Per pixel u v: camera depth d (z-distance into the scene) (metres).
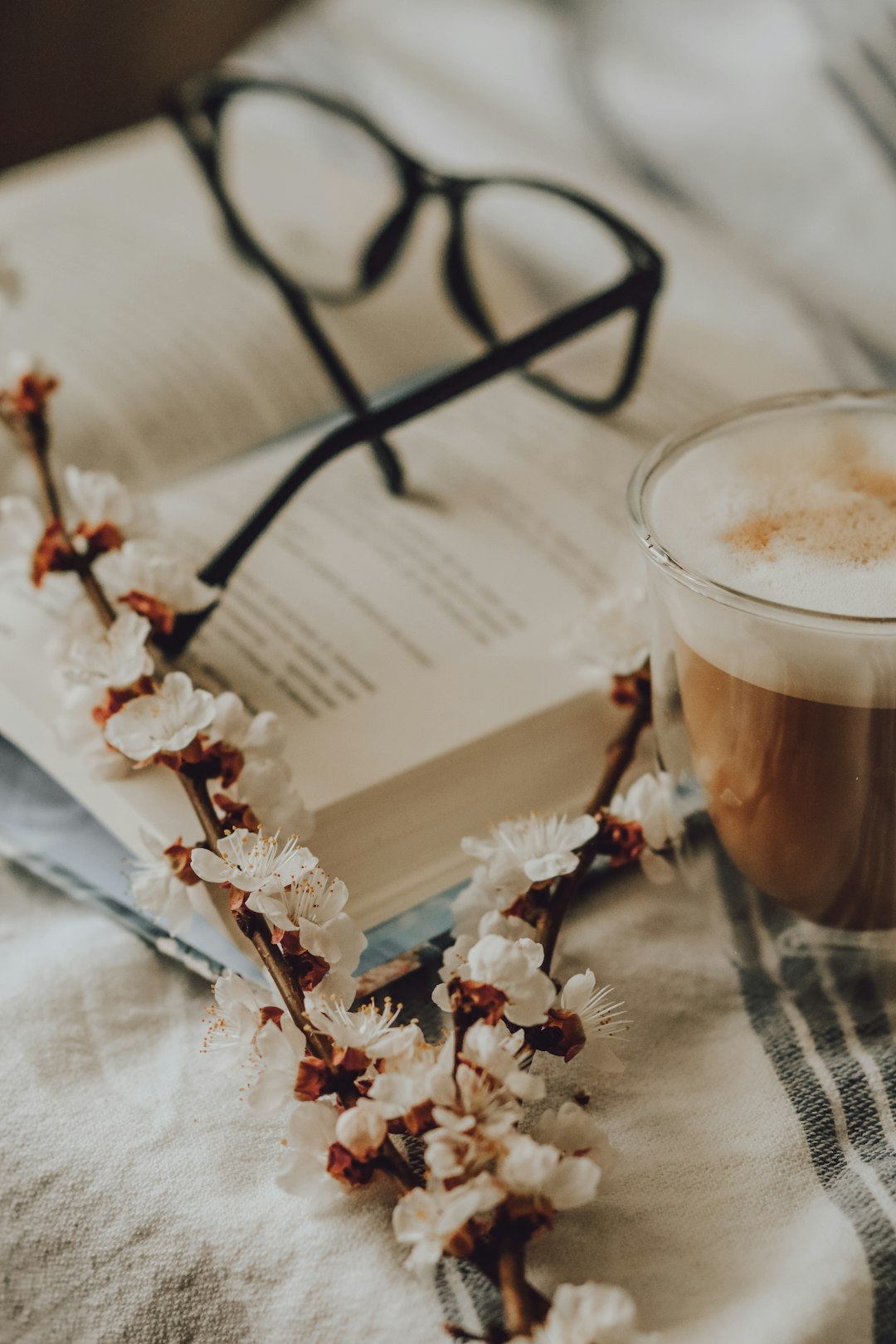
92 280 0.76
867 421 0.47
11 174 0.93
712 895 0.49
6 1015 0.47
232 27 1.16
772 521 0.45
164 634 0.52
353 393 0.64
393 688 0.52
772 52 0.70
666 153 0.74
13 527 0.55
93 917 0.51
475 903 0.46
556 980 0.47
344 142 0.90
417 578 0.56
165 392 0.67
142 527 0.53
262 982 0.47
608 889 0.50
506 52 0.82
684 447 0.47
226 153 0.89
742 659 0.43
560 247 0.77
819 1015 0.47
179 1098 0.46
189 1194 0.44
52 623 0.54
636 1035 0.47
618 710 0.52
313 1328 0.42
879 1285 0.42
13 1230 0.44
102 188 0.87
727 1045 0.47
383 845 0.49
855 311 0.66
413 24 0.87
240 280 0.75
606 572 0.56
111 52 1.16
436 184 0.70
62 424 0.65
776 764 0.44
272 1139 0.45
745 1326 0.41
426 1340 0.42
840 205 0.67
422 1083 0.41
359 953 0.44
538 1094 0.41
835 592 0.43
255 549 0.57
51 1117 0.45
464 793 0.50
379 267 0.73
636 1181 0.44
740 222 0.71
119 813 0.49
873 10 0.65
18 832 0.52
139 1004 0.48
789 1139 0.45
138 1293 0.43
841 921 0.47
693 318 0.71
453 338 0.73
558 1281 0.42
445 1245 0.40
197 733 0.47
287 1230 0.43
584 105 0.78
